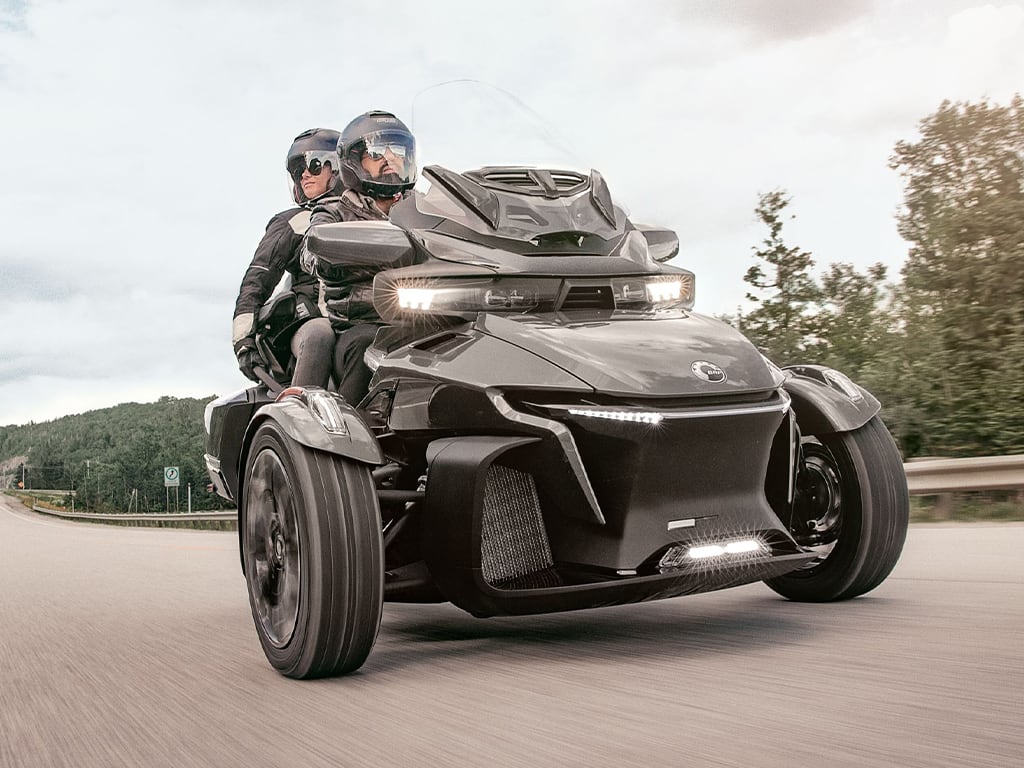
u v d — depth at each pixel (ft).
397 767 6.39
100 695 9.46
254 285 15.23
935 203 41.60
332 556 9.13
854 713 6.77
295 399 10.03
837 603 11.83
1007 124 41.27
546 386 9.52
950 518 26.05
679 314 11.14
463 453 9.57
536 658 9.84
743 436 9.68
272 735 7.46
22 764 7.27
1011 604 10.98
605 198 12.01
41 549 38.58
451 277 10.64
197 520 94.38
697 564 9.28
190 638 12.79
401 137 14.03
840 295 44.27
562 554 9.75
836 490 11.64
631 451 9.27
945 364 36.55
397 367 10.82
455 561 9.42
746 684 7.91
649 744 6.40
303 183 15.71
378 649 11.05
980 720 6.41
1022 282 36.58
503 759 6.36
